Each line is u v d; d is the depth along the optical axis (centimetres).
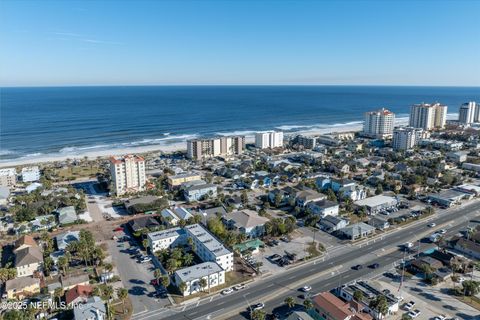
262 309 11112
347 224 17325
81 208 18912
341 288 11800
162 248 14962
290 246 15375
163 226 16638
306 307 10775
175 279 12275
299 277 12950
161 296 11700
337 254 14662
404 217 18300
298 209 18888
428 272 12569
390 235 16438
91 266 13588
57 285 11981
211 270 12381
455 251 14862
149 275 13012
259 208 19850
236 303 11412
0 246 15388
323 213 18475
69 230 16912
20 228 16512
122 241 15812
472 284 11638
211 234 15150
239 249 14550
